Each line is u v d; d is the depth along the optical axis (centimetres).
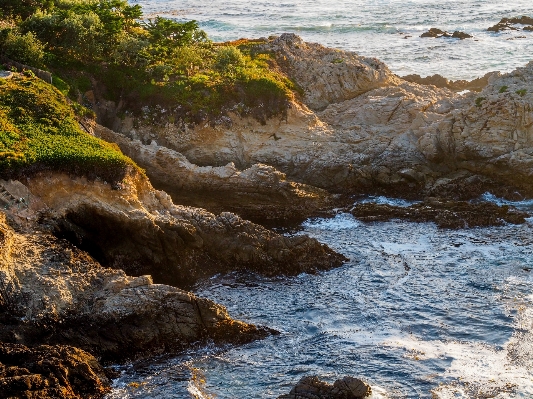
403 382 3075
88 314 3300
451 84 6856
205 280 3972
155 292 3372
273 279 3975
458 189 4969
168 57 5975
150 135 5456
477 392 2998
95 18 5881
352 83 6144
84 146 4244
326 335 3450
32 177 3925
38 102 4659
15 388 2827
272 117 5519
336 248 4328
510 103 5056
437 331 3456
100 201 3981
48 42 5816
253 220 4781
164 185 4944
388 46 9119
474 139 5097
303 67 6262
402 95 5747
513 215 4600
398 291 3828
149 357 3278
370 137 5362
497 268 4047
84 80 5594
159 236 3975
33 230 3747
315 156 5269
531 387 3023
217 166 5372
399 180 5075
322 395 2883
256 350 3338
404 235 4484
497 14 11338
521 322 3500
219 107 5516
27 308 3256
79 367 3017
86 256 3684
